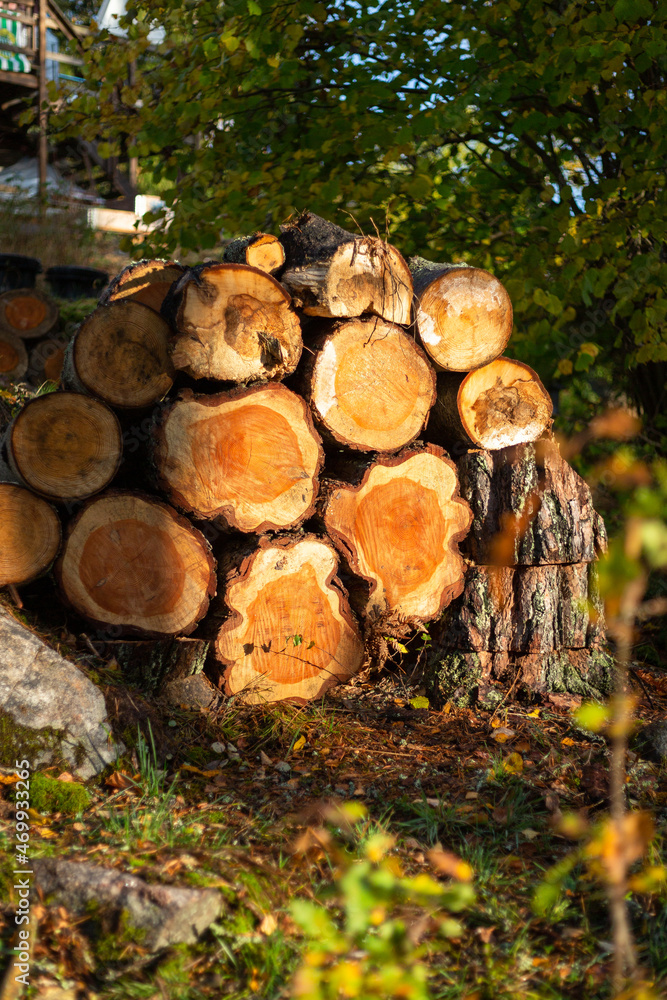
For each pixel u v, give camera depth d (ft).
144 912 6.49
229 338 10.93
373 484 11.93
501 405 12.85
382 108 17.80
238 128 18.75
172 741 9.96
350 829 8.40
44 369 26.91
